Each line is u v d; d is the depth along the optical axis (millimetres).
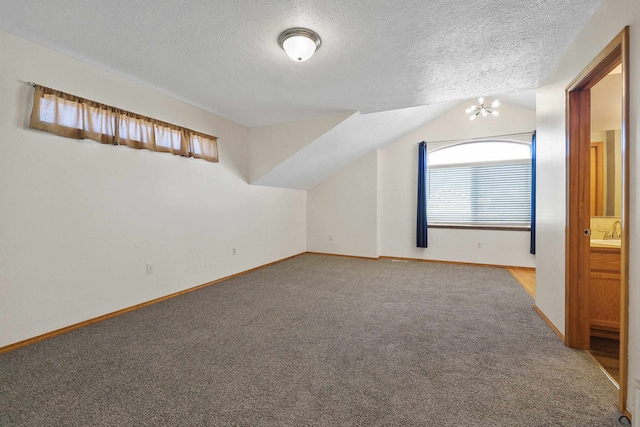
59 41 2281
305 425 1465
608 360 2104
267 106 3756
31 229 2336
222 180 4281
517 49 2307
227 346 2287
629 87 1487
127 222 3043
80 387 1763
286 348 2258
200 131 3879
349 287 3949
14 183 2240
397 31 2090
